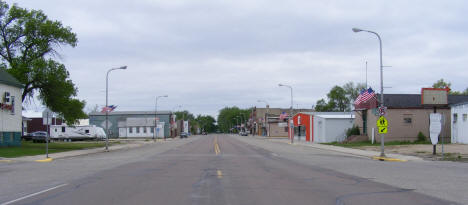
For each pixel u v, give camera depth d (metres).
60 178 15.46
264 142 62.44
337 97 106.62
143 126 99.44
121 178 15.21
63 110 44.94
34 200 10.48
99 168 19.77
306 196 11.02
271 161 23.94
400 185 13.33
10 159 27.06
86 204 9.84
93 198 10.70
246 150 37.66
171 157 27.94
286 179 14.88
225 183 13.66
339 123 54.19
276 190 12.09
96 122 105.19
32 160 26.44
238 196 10.97
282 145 50.72
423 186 13.11
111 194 11.34
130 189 12.29
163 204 9.78
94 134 73.88
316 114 60.78
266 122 119.88
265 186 12.94
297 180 14.58
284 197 10.84
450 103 46.66
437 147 35.53
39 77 42.56
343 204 9.88
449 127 45.78
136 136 99.75
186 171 17.83
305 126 67.00
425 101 32.75
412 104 45.84
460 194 11.50
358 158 27.27
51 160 26.83
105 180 14.61
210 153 32.72
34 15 44.19
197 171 17.81
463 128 40.53
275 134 107.25
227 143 57.56
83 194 11.38
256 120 144.38
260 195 11.15
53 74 43.25
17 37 43.41
